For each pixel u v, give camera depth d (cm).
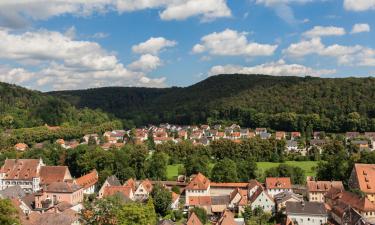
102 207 12312
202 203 18138
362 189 18338
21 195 18550
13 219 10406
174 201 18475
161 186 18850
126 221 11838
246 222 16100
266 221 16700
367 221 14562
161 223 14850
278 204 17462
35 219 14212
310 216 15962
